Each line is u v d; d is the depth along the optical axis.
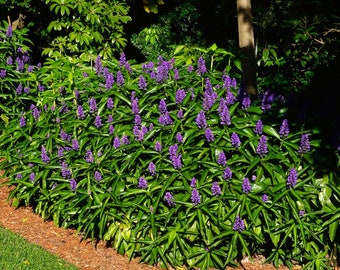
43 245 5.61
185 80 5.82
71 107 6.16
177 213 5.27
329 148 5.18
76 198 5.60
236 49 6.66
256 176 5.20
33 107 6.45
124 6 9.00
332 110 5.35
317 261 5.17
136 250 5.41
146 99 5.73
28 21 9.68
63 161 5.87
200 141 5.35
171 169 5.26
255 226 5.15
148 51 10.57
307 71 6.73
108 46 8.45
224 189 5.14
